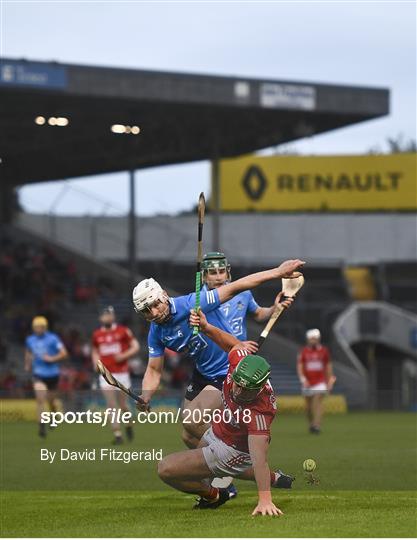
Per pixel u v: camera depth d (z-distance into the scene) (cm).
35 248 15812
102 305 14650
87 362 12938
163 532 3044
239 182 16938
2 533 3147
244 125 13888
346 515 3303
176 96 12150
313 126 13738
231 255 17612
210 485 3609
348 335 15275
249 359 3300
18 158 15638
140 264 17050
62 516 3569
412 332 15600
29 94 11719
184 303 3681
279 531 2983
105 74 11756
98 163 15950
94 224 16825
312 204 17125
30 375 12650
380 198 17200
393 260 18500
